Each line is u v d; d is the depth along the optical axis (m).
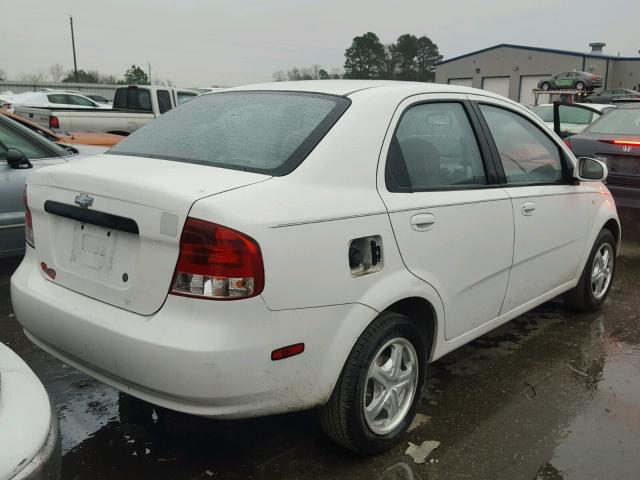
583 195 4.38
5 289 5.14
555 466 2.88
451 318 3.22
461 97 3.48
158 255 2.41
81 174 2.71
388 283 2.78
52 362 3.86
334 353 2.59
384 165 2.87
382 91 3.07
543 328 4.59
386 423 2.92
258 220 2.34
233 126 2.99
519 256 3.68
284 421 3.22
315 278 2.48
